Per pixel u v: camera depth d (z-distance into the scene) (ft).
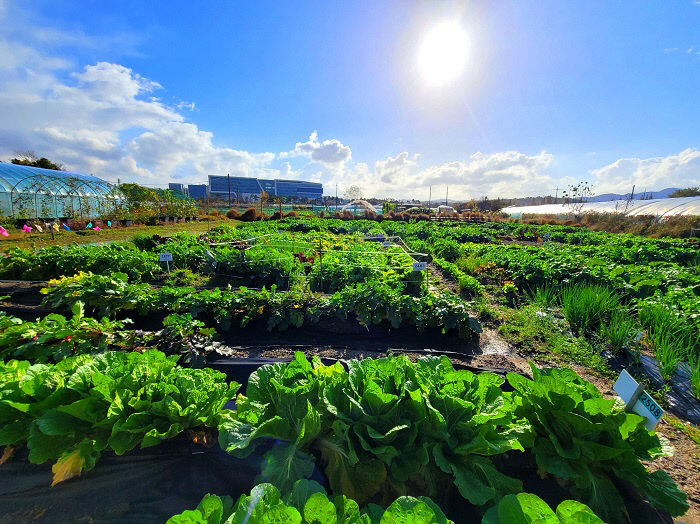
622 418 7.27
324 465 8.07
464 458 7.48
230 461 8.55
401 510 5.05
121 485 8.02
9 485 7.98
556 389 7.68
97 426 8.39
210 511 5.63
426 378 8.32
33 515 7.56
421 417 7.64
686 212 100.27
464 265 40.24
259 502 5.17
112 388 8.56
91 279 21.40
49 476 8.15
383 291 20.27
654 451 7.41
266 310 19.92
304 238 56.90
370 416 7.49
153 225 90.43
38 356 13.17
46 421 8.06
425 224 96.58
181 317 15.40
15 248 33.14
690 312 20.30
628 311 22.63
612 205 143.95
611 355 18.21
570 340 19.43
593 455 7.30
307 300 20.17
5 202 74.54
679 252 47.16
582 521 4.91
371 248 45.93
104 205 97.40
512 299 28.89
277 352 16.78
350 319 20.42
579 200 145.59
